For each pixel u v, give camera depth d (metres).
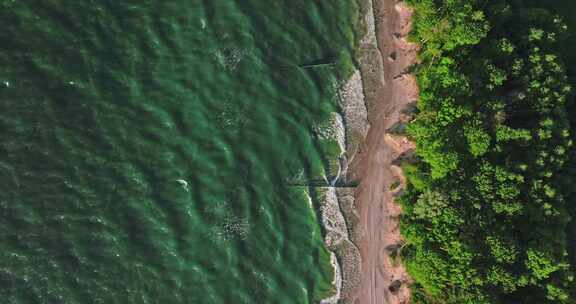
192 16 50.09
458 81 43.81
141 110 49.25
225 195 49.53
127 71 49.31
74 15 49.09
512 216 45.25
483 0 46.00
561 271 45.25
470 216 43.72
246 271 49.25
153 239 48.47
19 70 48.22
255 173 50.06
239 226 49.50
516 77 46.22
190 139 49.53
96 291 47.47
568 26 50.06
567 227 48.25
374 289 49.88
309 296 49.59
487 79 44.97
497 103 44.72
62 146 48.25
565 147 46.16
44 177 47.81
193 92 49.72
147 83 49.44
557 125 45.97
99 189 48.28
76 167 48.22
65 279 47.22
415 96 50.16
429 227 45.03
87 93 48.84
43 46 48.66
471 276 42.47
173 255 48.53
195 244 48.88
